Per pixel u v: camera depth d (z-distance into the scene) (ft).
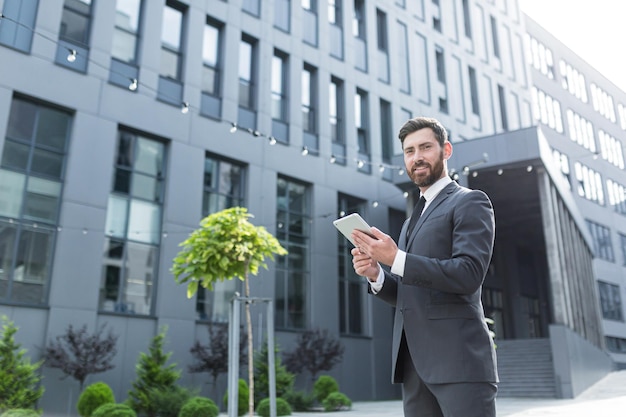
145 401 37.01
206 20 54.39
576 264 71.97
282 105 59.06
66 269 40.06
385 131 69.67
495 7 96.78
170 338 44.45
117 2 47.42
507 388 52.11
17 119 40.45
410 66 74.33
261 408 38.81
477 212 5.84
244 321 49.49
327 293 56.95
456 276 5.33
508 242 94.02
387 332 61.93
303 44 62.03
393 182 58.54
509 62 96.07
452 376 5.42
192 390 41.42
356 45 68.44
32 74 41.01
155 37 48.80
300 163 58.08
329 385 47.73
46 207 40.70
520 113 94.43
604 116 130.72
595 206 116.06
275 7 60.44
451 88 79.77
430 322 5.69
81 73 43.65
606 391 54.70
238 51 55.21
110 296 42.47
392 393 60.23
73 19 44.42
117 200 44.47
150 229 46.03
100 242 42.11
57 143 42.24
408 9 77.30
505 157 52.80
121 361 41.68
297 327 54.24
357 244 5.77
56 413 37.73
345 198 63.10
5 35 40.37
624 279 115.55
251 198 52.95
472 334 5.62
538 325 96.17
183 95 49.90
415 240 6.22
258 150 54.60
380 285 6.54
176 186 47.62
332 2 67.67
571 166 114.21
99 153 43.45
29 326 37.93
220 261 24.11
